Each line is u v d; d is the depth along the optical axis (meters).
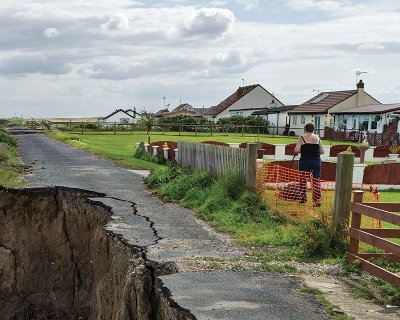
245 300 6.34
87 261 12.86
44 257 13.59
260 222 10.77
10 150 26.53
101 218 12.34
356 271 7.54
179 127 53.06
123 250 9.35
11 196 13.67
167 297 6.59
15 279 13.29
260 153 19.27
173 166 17.89
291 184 12.23
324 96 59.75
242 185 12.55
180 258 8.27
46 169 19.41
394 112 44.06
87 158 24.83
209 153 15.76
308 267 7.81
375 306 6.21
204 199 12.78
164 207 12.74
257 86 77.81
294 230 9.94
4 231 13.59
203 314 5.90
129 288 7.91
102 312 10.15
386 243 7.03
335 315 5.85
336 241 8.66
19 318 13.02
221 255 8.48
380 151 25.80
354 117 49.31
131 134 49.97
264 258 8.27
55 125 62.00
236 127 54.69
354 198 7.89
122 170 19.94
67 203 13.91
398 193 15.51
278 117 63.22
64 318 12.70
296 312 5.96
